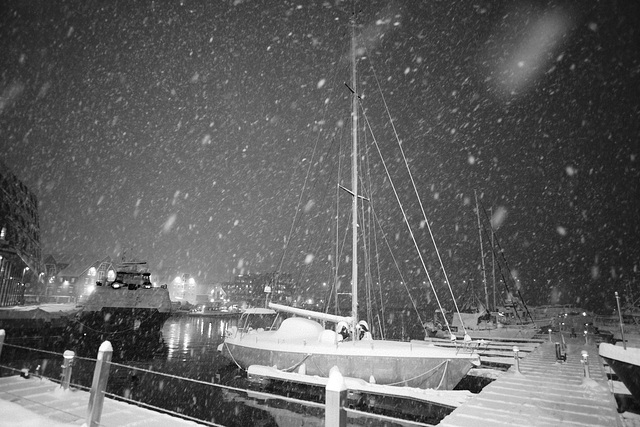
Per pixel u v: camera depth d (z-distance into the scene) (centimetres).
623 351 906
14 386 1001
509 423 804
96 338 3769
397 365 1484
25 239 4850
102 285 4144
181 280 12469
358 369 1516
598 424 793
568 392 1111
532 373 1459
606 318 4869
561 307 5022
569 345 2636
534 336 3331
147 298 4234
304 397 1574
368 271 2298
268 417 1421
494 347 2542
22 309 3206
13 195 4847
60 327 3494
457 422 811
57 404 860
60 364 2386
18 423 666
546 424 795
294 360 1645
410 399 1430
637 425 991
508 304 4022
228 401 1616
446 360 1447
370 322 2250
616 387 1316
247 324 2384
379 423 1288
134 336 4050
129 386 1880
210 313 10275
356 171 2036
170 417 793
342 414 439
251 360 1827
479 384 1925
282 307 2022
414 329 7175
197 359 2827
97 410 684
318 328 1870
